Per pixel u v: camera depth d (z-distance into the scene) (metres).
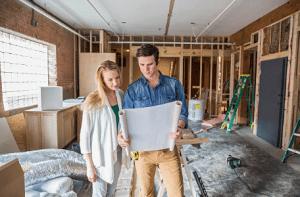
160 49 6.74
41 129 3.21
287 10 3.78
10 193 0.68
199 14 4.59
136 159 1.18
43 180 1.82
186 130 2.30
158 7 4.17
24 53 3.89
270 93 4.02
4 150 2.81
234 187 2.29
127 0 3.79
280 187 2.29
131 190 1.36
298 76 3.39
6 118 3.18
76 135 4.23
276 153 3.43
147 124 0.92
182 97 1.23
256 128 4.62
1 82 3.17
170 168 1.16
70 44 5.78
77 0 3.78
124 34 6.70
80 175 2.12
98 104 1.25
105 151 1.27
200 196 1.68
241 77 5.20
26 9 3.68
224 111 7.48
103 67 1.22
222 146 3.77
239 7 4.13
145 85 1.18
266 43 4.28
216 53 6.75
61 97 3.37
